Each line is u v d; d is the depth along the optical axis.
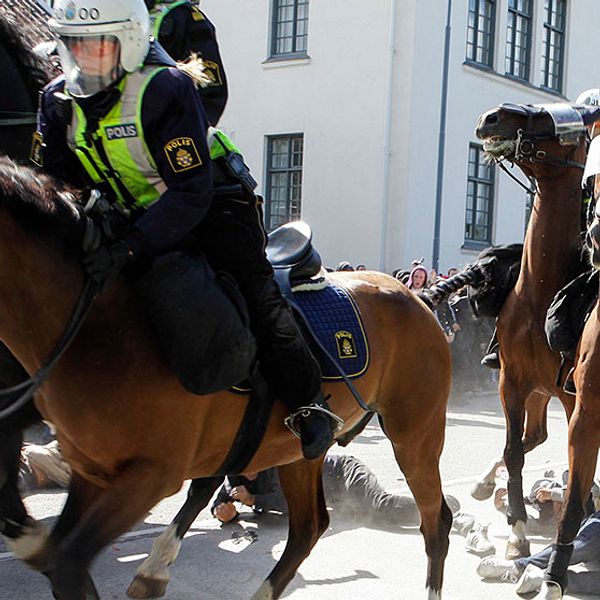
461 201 17.25
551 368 5.08
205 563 4.82
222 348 2.94
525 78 19.16
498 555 5.27
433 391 4.19
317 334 3.67
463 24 17.03
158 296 2.88
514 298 5.30
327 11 16.67
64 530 3.04
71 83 2.90
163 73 2.85
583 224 5.13
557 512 5.52
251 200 3.18
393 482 6.94
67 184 2.99
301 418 3.36
